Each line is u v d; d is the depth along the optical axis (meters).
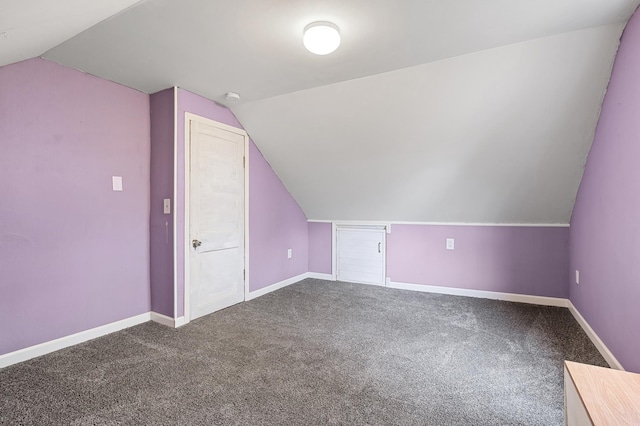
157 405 1.66
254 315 3.04
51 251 2.27
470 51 2.12
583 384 1.17
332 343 2.42
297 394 1.76
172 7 1.61
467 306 3.32
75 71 2.38
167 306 2.77
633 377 1.21
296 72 2.43
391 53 2.14
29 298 2.16
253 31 1.87
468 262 3.71
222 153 3.18
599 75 2.07
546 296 3.36
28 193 2.15
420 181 3.37
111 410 1.62
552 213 3.23
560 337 2.51
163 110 2.78
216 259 3.13
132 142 2.75
